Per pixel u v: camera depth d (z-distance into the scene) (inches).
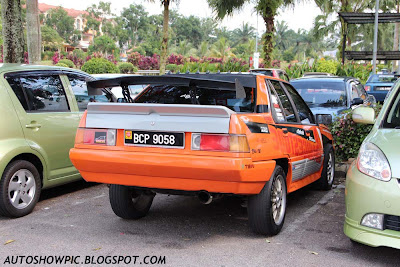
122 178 169.9
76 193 258.4
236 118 155.0
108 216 209.2
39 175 218.8
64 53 3769.7
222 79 195.6
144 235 181.2
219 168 151.6
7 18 396.2
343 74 928.9
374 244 143.0
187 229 189.9
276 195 181.6
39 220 201.9
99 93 196.9
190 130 156.4
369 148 155.3
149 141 161.9
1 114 204.7
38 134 222.5
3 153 198.5
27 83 225.0
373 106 335.3
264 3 821.2
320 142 247.0
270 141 174.2
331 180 272.2
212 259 155.2
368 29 1998.0
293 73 956.6
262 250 164.4
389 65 2495.1
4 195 197.8
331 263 152.5
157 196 251.4
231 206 229.3
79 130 173.5
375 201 142.9
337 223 200.4
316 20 1936.5
